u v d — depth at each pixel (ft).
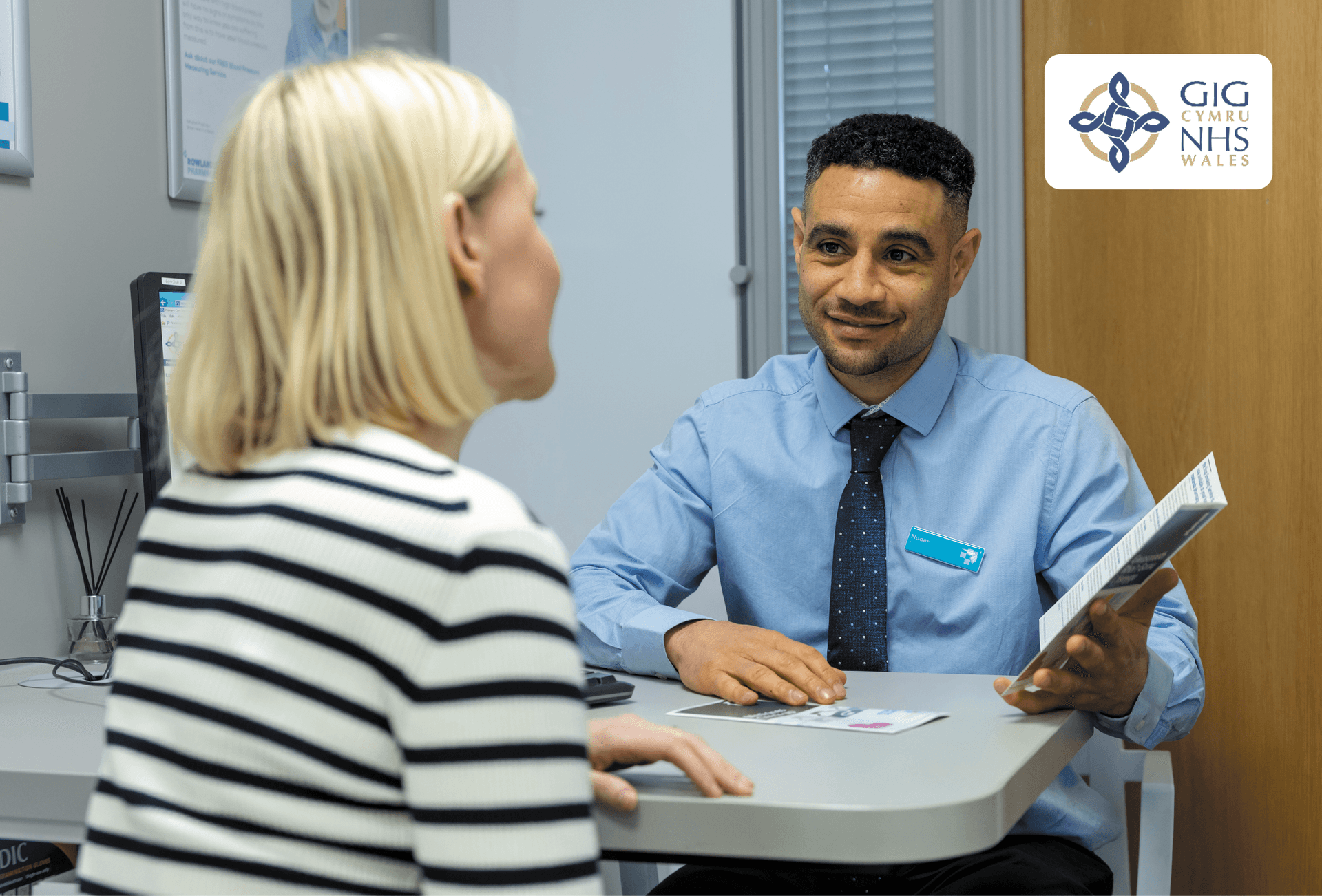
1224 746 6.40
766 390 4.95
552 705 1.60
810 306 4.48
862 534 4.40
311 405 1.79
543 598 1.64
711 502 4.84
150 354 4.71
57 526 5.09
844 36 7.36
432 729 1.55
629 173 7.64
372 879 1.61
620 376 7.72
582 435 7.81
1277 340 6.25
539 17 7.80
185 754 1.63
